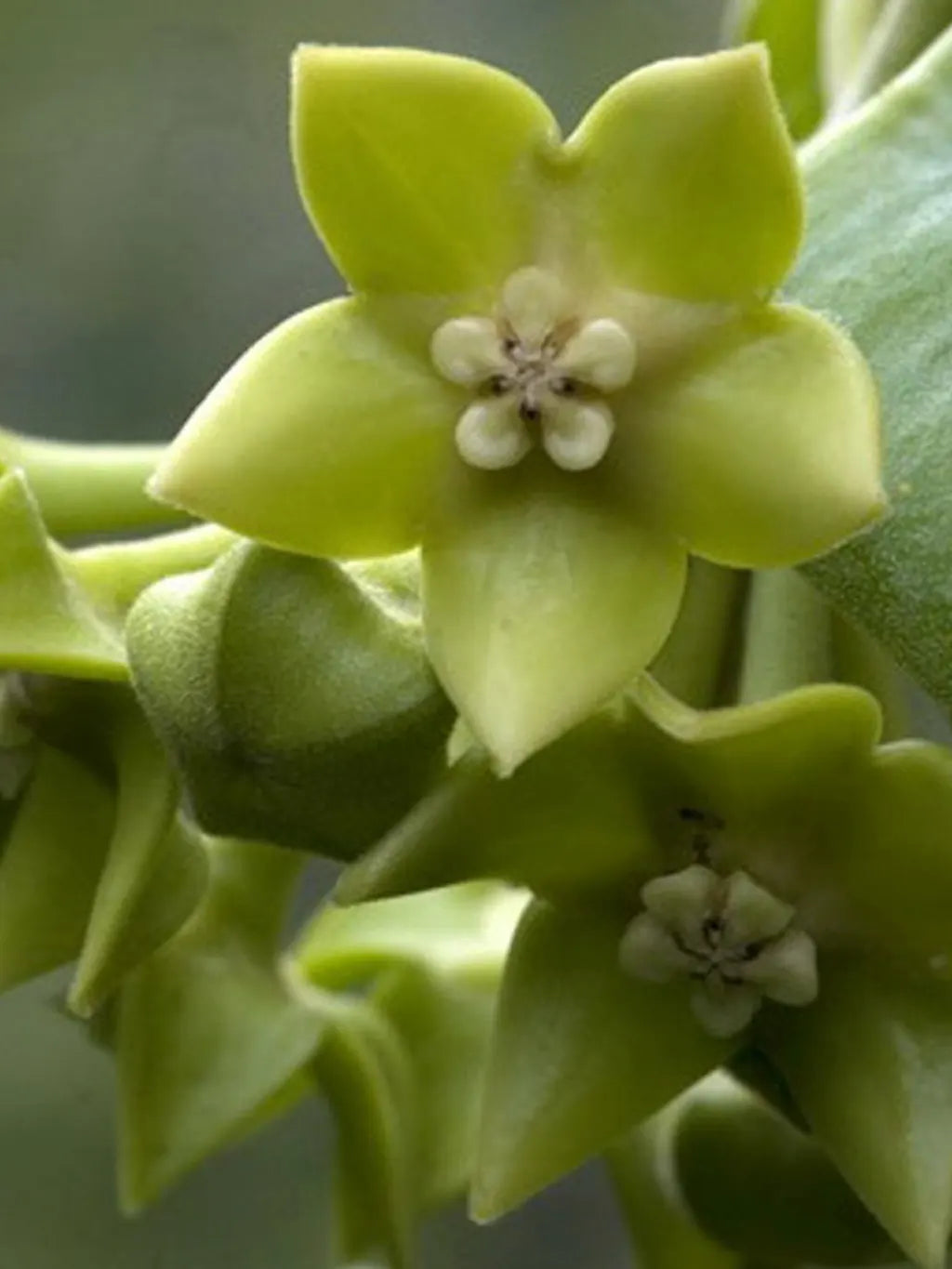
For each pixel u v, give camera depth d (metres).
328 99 0.10
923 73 0.11
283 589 0.10
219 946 0.12
